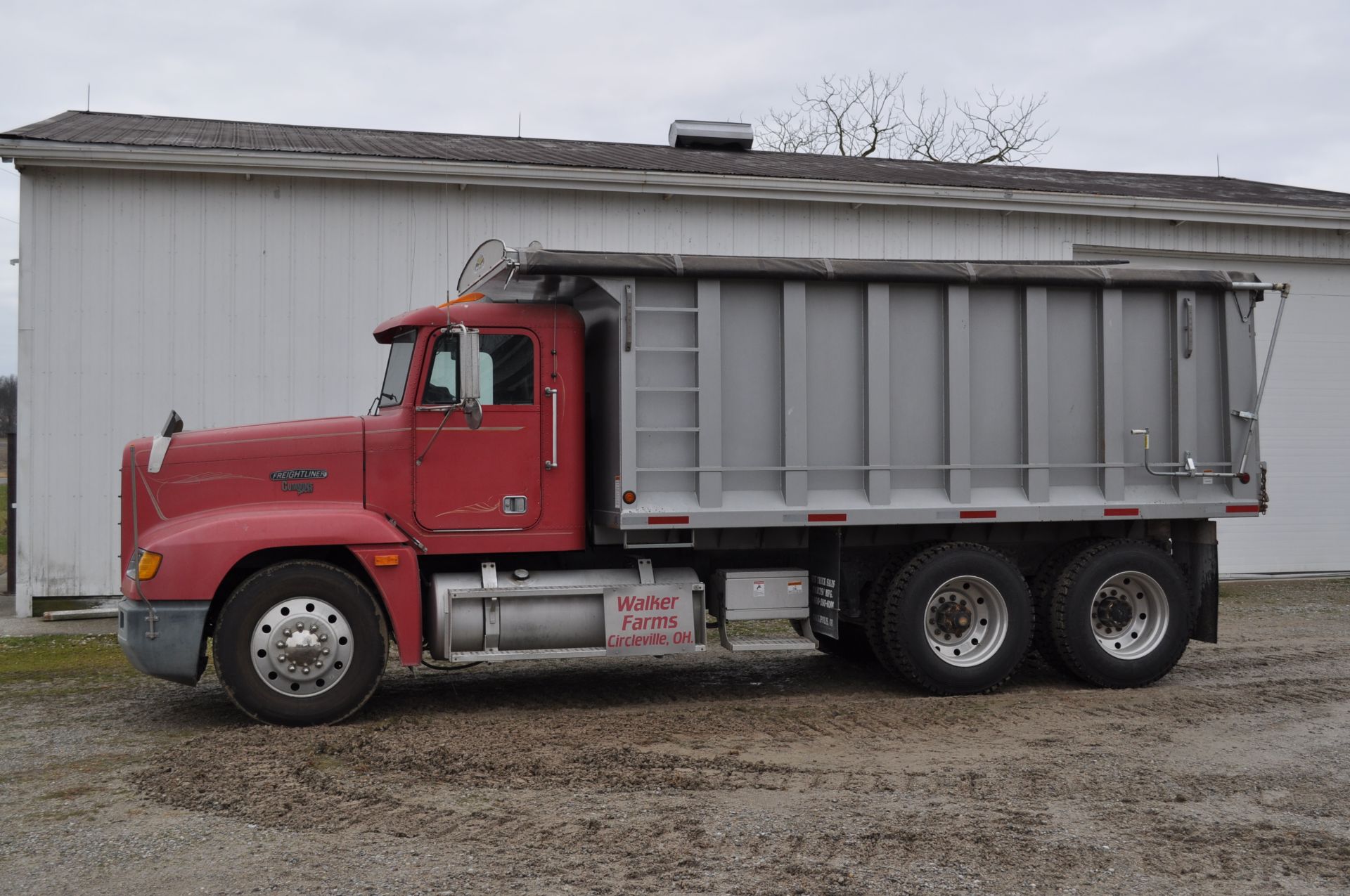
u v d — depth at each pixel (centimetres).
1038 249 1477
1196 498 866
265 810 519
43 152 1139
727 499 787
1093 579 841
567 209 1307
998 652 820
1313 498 1588
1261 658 973
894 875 439
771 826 497
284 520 712
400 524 748
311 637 703
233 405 1216
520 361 774
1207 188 1812
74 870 449
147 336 1194
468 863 451
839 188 1370
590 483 816
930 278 810
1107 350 848
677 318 777
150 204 1193
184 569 691
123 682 872
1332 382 1595
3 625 1133
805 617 837
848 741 666
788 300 795
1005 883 434
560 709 776
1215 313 880
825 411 809
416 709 774
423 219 1264
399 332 789
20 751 648
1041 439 838
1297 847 479
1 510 2458
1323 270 1593
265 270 1223
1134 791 558
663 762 609
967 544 830
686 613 788
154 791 555
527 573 773
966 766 608
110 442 1185
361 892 421
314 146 1295
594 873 440
